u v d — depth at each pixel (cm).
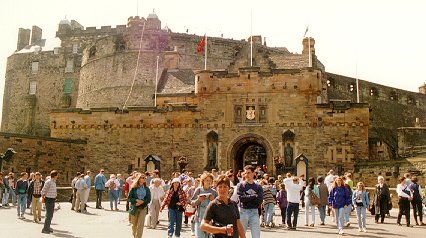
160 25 7606
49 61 8875
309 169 4028
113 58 7025
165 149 4288
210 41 7281
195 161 4209
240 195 1258
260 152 5734
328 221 2241
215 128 4228
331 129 4062
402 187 2067
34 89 8900
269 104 4184
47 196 1642
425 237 1648
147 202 1409
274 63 5250
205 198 1298
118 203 3155
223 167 4156
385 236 1677
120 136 4403
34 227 1817
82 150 4441
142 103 6594
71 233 1645
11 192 2942
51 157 4303
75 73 8681
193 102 4975
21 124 8775
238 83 4250
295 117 4122
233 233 805
